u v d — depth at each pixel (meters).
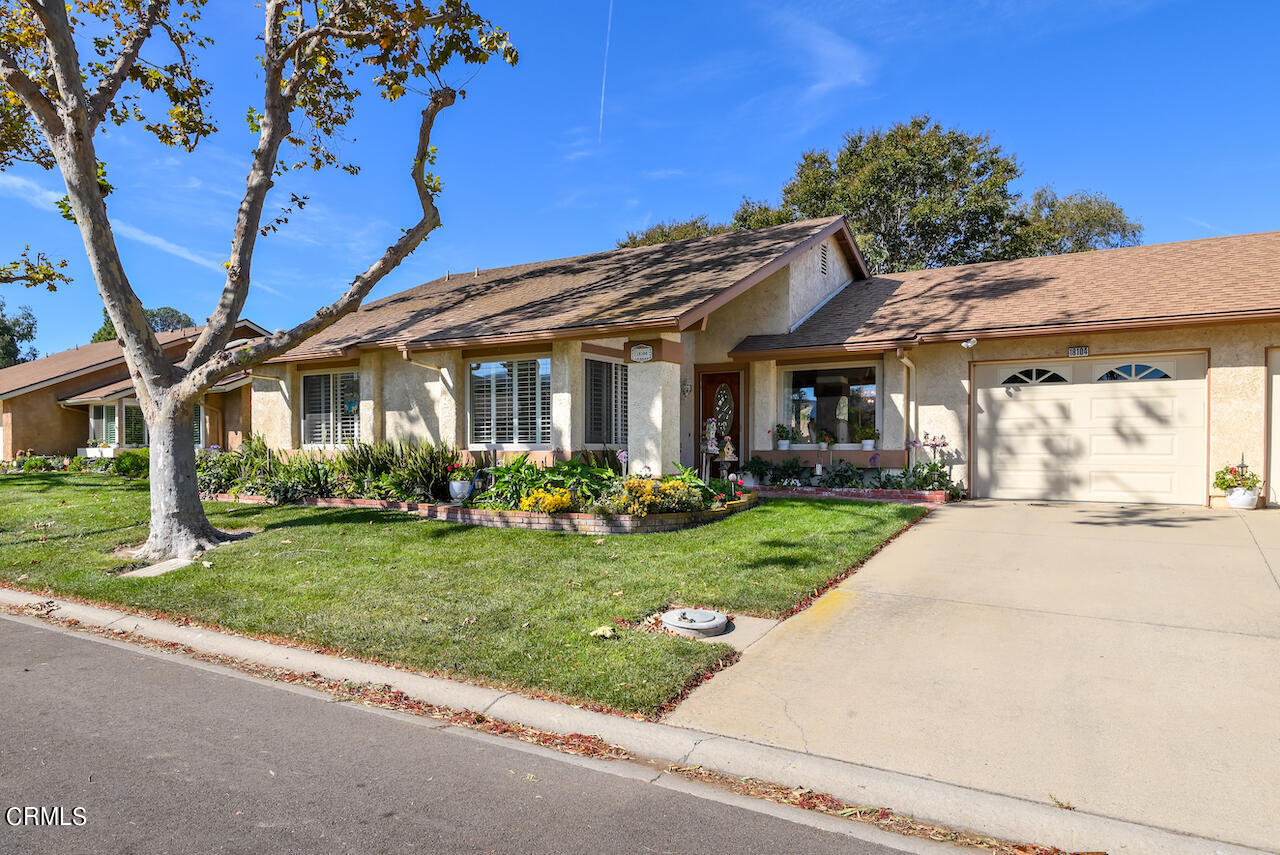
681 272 13.20
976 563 7.44
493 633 5.68
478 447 13.47
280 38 9.55
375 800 3.49
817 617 5.98
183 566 8.27
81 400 23.22
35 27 10.49
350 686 5.09
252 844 3.10
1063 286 13.21
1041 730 4.03
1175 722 4.07
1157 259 13.53
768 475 13.59
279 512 11.40
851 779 3.61
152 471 9.09
